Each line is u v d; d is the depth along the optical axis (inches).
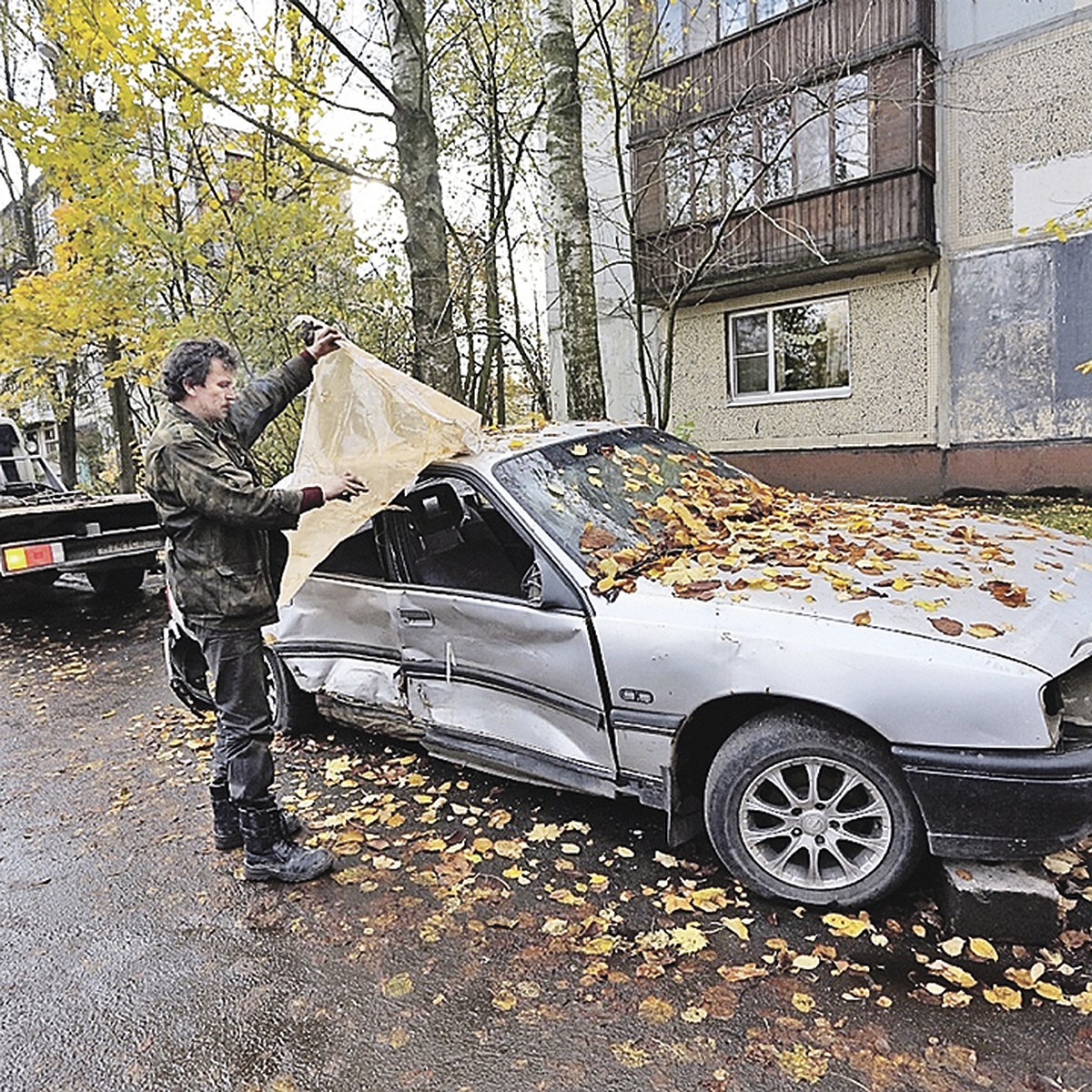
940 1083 79.1
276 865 125.2
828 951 99.0
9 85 456.4
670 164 461.4
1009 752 93.1
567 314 316.8
